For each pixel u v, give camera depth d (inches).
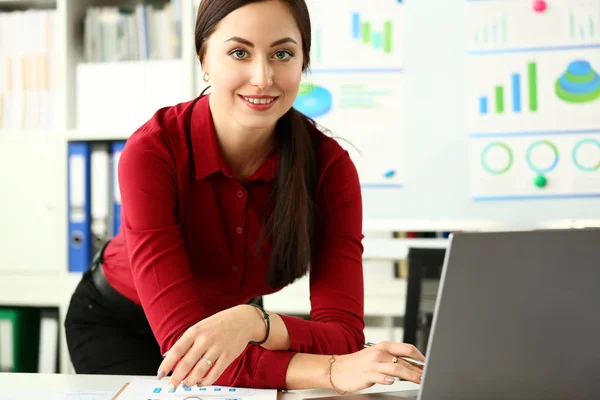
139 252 38.2
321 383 35.0
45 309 98.7
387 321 90.7
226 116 40.6
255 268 45.1
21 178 93.5
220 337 33.1
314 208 43.8
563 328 26.6
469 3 88.4
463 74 88.6
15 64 95.1
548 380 27.7
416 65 89.5
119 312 52.4
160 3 101.8
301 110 91.4
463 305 25.4
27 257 93.4
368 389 37.3
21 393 35.9
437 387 27.1
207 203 42.5
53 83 94.7
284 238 42.1
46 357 92.6
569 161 87.1
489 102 88.1
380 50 90.0
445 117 88.9
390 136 89.8
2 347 92.9
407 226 89.0
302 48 38.9
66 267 92.4
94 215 92.0
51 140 92.8
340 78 90.7
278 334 36.2
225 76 37.5
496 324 26.1
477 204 88.1
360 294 42.5
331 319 40.9
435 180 88.9
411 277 59.9
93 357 52.1
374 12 90.2
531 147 87.5
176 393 34.6
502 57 88.0
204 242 43.6
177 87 92.3
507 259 25.0
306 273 44.1
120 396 34.0
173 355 32.4
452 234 24.4
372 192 89.8
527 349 26.9
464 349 26.3
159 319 36.9
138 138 40.8
